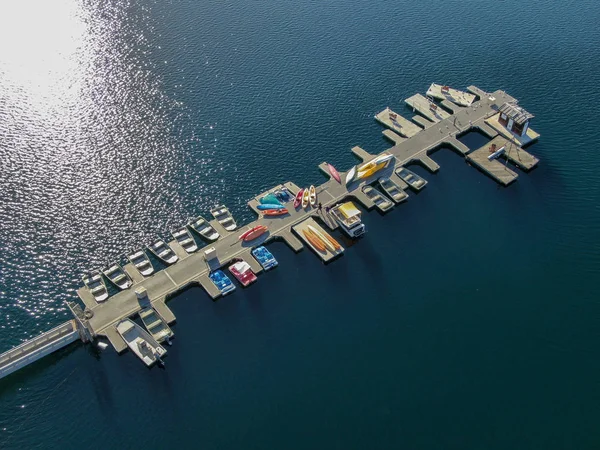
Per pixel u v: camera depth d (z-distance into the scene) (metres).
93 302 108.62
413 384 97.62
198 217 125.00
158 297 109.62
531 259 117.19
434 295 111.38
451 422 92.44
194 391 97.38
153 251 117.81
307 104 154.62
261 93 157.50
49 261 116.38
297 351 102.81
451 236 122.12
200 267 115.00
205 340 104.62
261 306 110.06
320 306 110.00
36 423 93.75
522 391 96.25
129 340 102.81
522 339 103.69
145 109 150.50
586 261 116.44
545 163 137.25
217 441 90.94
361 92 158.88
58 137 141.62
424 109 151.38
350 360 101.31
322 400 95.75
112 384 98.50
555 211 126.56
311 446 90.06
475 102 153.38
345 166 138.12
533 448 89.00
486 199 130.00
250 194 131.00
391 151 139.62
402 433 91.25
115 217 124.88
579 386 96.75
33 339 101.06
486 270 115.44
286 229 122.50
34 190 129.38
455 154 141.25
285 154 140.62
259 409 94.81
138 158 137.75
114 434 92.19
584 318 106.75
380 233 123.44
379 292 112.12
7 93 153.00
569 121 148.12
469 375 98.62
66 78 158.25
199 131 145.38
